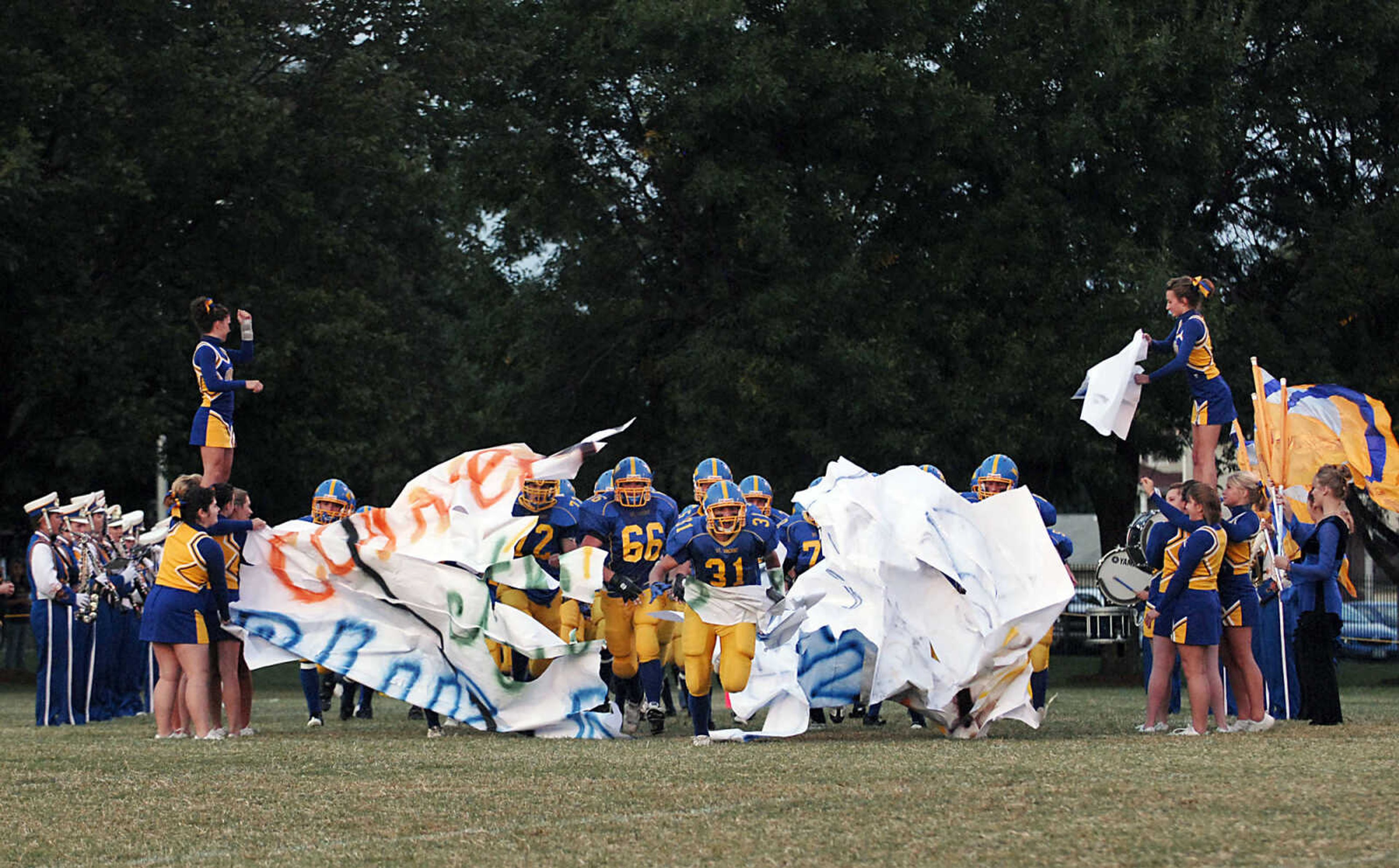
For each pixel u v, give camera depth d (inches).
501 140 1860.2
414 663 924.6
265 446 1871.3
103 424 1728.6
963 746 776.9
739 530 818.2
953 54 1800.0
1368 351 1763.0
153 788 636.1
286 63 1857.8
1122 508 1873.8
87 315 1692.9
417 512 944.9
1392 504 1211.9
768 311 1684.3
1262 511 973.2
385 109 1771.7
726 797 579.2
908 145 1739.7
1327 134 1814.7
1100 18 1670.8
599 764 708.0
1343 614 957.2
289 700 1416.1
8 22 1605.6
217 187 1752.0
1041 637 864.9
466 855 474.0
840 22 1750.7
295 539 933.2
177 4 1748.3
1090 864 431.8
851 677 902.4
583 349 1987.0
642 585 939.3
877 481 916.6
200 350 954.1
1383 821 487.8
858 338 1697.8
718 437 1723.7
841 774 640.4
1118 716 1064.2
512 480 958.4
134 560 1211.9
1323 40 1761.8
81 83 1609.3
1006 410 1654.8
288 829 529.3
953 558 887.7
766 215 1670.8
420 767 702.5
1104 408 987.3
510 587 940.6
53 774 686.5
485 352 2041.1
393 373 1957.4
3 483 1898.4
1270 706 1034.7
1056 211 1695.4
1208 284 984.3
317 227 1797.5
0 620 1904.5
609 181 1925.4
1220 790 556.4
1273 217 1830.7
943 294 1705.2
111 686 1190.3
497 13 1852.9
